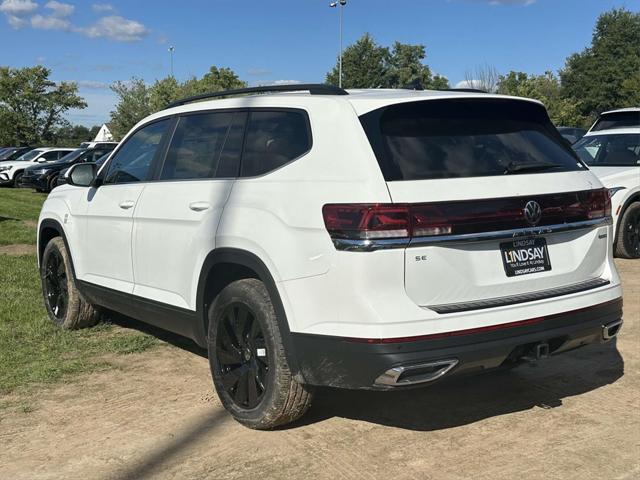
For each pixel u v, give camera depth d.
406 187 3.28
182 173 4.51
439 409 4.19
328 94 3.84
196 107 4.63
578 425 3.94
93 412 4.21
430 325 3.22
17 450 3.71
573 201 3.75
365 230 3.19
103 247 5.20
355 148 3.41
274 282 3.57
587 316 3.72
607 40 68.50
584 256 3.87
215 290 4.19
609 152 9.83
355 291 3.22
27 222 14.09
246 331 3.86
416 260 3.25
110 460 3.58
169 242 4.40
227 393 4.00
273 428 3.89
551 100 48.84
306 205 3.44
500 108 3.94
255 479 3.36
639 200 9.18
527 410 4.17
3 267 8.75
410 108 3.60
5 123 59.38
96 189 5.39
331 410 4.18
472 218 3.36
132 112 53.12
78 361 5.14
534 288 3.63
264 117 4.05
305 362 3.46
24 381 4.74
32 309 6.59
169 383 4.70
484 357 3.34
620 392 4.45
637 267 8.62
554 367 4.95
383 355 3.17
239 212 3.82
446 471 3.39
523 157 3.76
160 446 3.73
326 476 3.36
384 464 3.48
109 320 6.23
